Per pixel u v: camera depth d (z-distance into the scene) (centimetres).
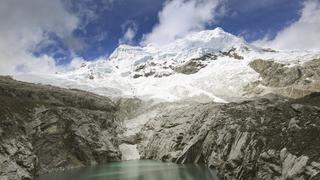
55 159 13750
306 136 7269
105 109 19262
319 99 9988
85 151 14950
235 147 10112
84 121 15862
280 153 7375
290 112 9969
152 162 14912
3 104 13338
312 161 6338
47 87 19638
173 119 17125
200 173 11262
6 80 18788
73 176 11744
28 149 12300
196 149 14062
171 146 15438
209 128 13950
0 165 10581
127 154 17062
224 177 9338
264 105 13175
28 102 14638
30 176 11400
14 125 12581
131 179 10706
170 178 10562
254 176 8175
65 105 16938
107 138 16662
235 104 14788
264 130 9325
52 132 14312
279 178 7056
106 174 11881
